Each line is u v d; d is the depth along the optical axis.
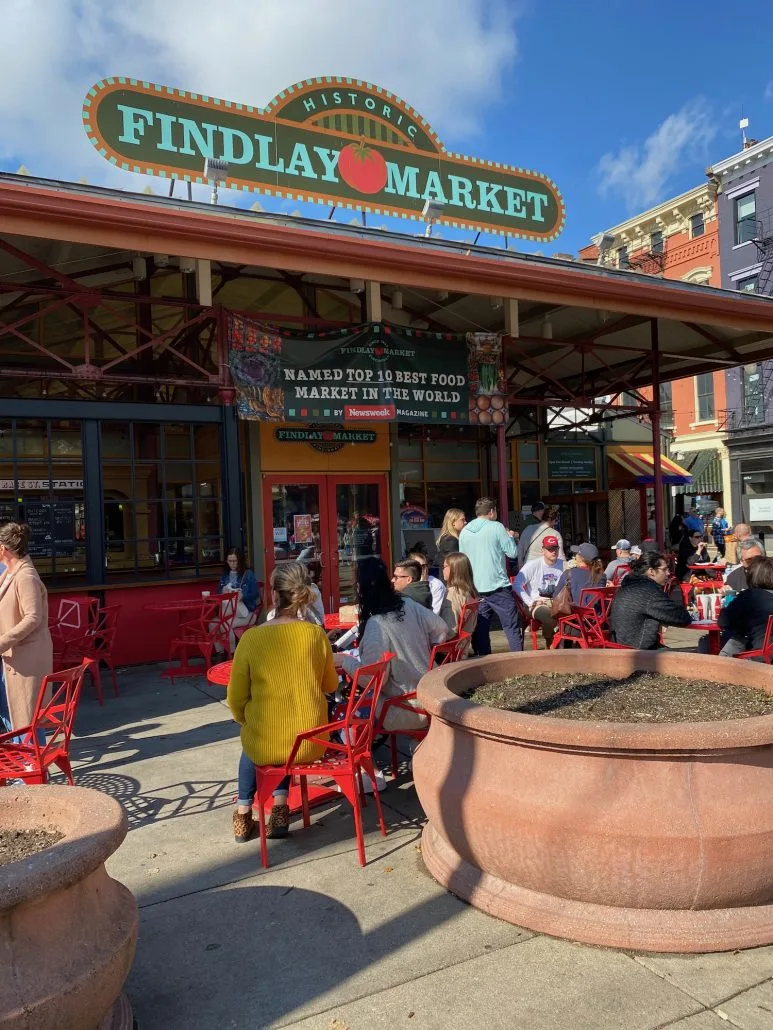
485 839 3.13
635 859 2.83
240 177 8.74
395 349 9.26
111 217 6.86
